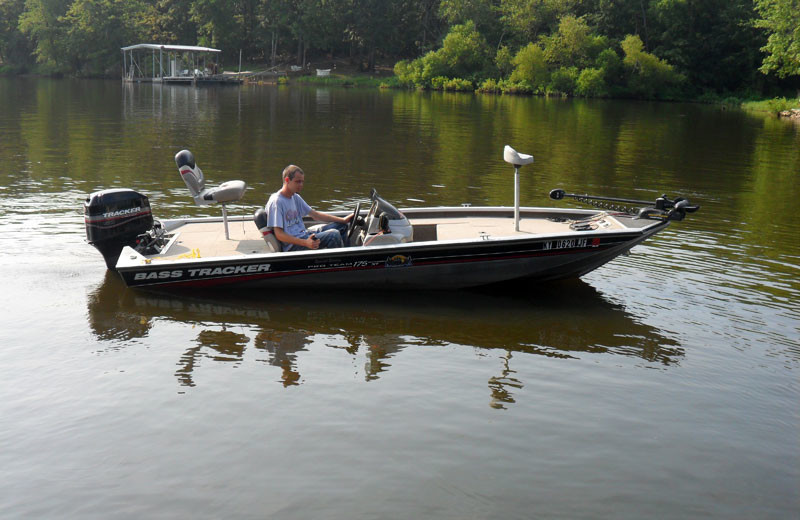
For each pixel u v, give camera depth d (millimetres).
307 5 78250
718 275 7863
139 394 4852
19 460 4066
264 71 76875
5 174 12977
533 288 7414
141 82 61812
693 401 4945
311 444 4258
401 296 7109
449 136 21922
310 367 5340
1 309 6363
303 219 8008
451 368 5387
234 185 7316
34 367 5242
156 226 7605
